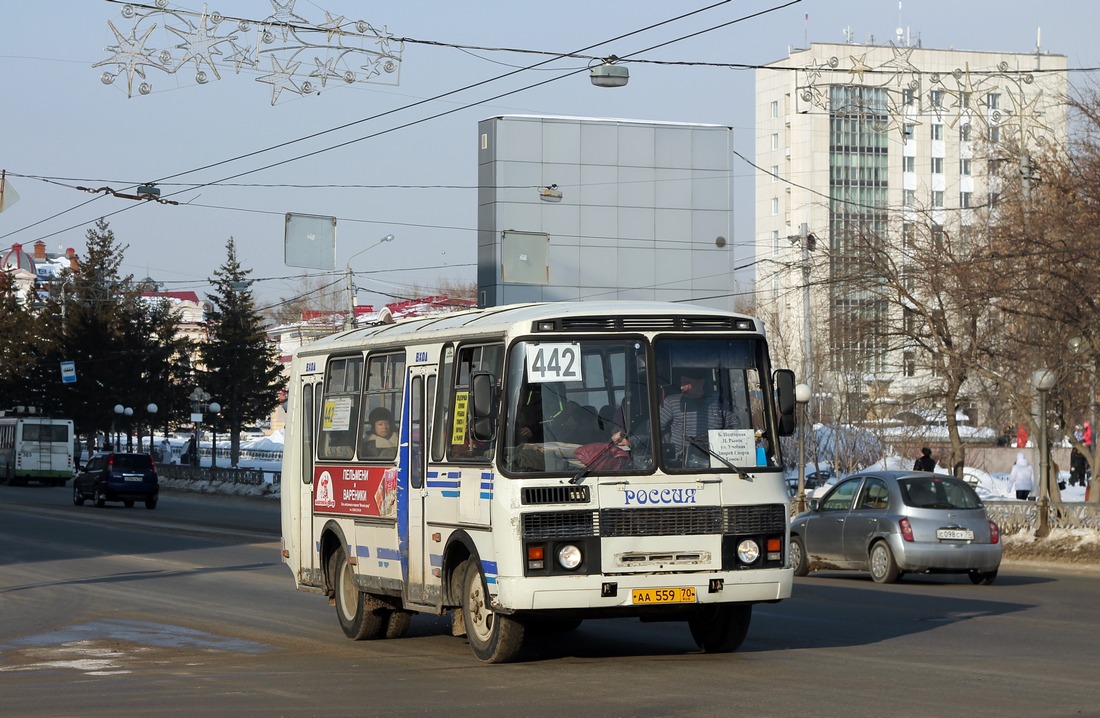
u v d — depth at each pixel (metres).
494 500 11.26
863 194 96.06
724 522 11.34
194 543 29.75
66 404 83.19
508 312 12.13
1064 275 26.98
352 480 14.34
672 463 11.34
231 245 88.00
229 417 85.75
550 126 50.31
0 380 85.25
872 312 37.41
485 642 11.77
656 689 10.15
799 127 97.06
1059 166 30.14
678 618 11.92
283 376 88.88
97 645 14.04
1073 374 30.36
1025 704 9.18
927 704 9.21
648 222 51.25
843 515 21.39
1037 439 31.52
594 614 11.31
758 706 9.25
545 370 11.38
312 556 15.43
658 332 11.58
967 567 19.92
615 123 50.97
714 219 52.00
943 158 97.25
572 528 11.08
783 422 11.62
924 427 43.09
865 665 11.30
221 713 9.68
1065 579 21.30
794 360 56.41
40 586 20.50
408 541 12.99
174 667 12.35
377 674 11.52
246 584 20.58
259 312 99.81
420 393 13.00
